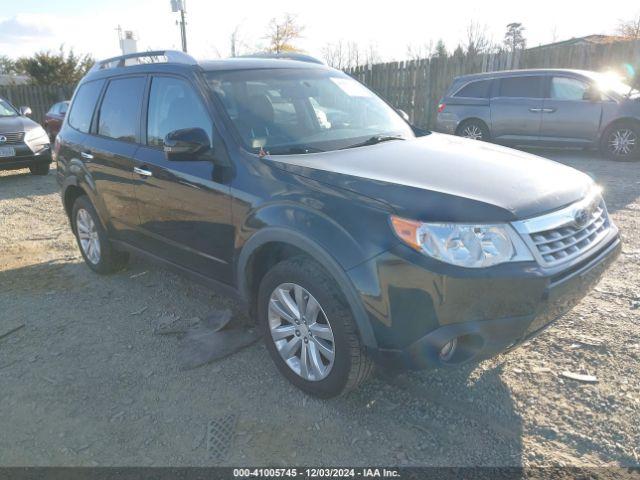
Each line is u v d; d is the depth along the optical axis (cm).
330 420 284
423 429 274
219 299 441
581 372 313
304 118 370
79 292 466
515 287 242
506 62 1373
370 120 404
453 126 1165
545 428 270
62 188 512
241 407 297
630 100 966
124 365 346
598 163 970
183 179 353
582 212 281
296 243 279
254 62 400
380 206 257
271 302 311
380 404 295
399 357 256
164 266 410
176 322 402
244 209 311
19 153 1023
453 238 242
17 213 769
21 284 490
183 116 366
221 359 346
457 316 242
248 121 342
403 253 244
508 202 257
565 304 265
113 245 469
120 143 423
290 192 290
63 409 303
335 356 277
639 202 669
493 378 312
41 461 264
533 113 1055
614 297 405
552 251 257
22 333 395
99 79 472
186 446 269
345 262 258
